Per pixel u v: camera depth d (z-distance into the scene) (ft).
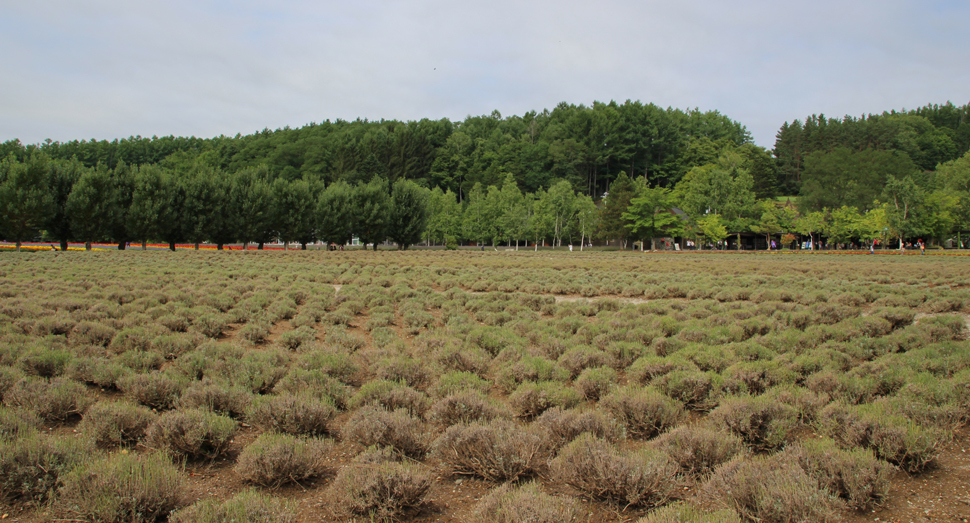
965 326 43.16
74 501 14.39
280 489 17.07
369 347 38.24
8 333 33.50
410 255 167.53
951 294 61.36
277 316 48.91
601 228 295.28
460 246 332.80
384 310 53.57
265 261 119.34
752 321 42.32
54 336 34.22
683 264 127.95
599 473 15.96
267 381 27.58
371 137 440.86
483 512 14.58
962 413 21.34
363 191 227.81
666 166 452.35
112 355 32.01
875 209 233.96
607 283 80.53
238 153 497.05
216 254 145.48
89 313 42.42
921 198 210.79
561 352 35.32
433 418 22.43
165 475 15.30
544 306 58.23
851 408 21.66
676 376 26.27
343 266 107.76
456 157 436.76
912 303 57.57
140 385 24.13
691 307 53.21
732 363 29.94
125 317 42.29
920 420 20.17
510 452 17.47
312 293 64.59
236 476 17.90
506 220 289.74
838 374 27.17
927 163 487.20
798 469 15.37
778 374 27.35
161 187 183.01
